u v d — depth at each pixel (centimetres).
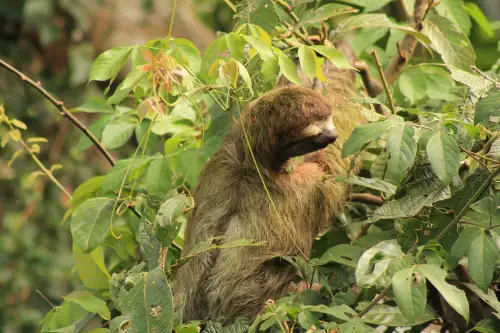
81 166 2308
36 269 2153
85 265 948
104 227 891
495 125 779
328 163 973
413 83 1030
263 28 914
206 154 959
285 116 868
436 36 992
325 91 936
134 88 857
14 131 1059
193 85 869
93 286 957
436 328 991
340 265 855
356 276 746
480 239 725
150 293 701
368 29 1105
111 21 2444
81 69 2364
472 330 841
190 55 893
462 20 1130
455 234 795
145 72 816
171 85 818
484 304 950
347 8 955
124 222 997
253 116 895
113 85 2367
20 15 2291
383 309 786
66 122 2314
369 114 796
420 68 1034
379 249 772
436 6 1124
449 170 708
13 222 2173
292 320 763
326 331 711
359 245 872
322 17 962
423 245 768
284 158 902
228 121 984
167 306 695
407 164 726
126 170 973
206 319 920
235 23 941
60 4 2341
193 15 2570
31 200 2212
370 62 1195
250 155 913
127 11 2494
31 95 2294
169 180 940
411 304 680
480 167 810
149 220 770
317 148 877
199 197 941
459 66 989
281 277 906
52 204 2238
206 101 994
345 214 1012
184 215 1022
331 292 809
